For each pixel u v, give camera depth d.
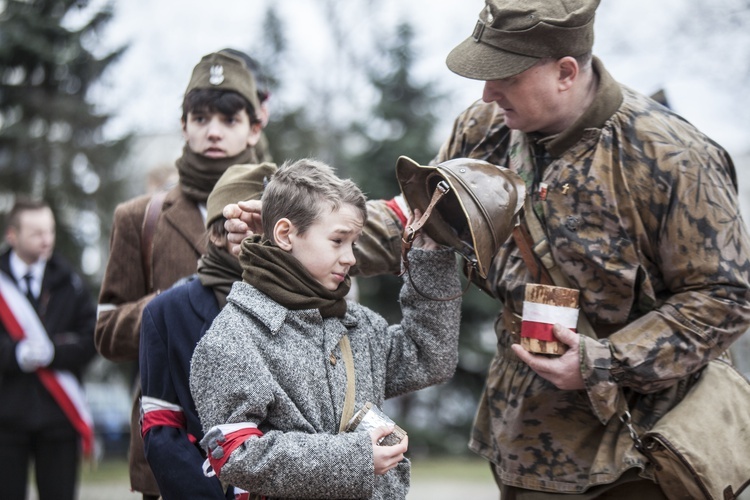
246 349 2.78
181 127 4.21
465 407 20.95
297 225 2.88
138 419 3.83
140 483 3.80
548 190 3.40
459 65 3.33
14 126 16.38
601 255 3.32
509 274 3.53
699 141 3.34
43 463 6.08
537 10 3.25
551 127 3.43
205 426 2.78
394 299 19.88
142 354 3.21
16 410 5.97
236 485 2.72
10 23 16.56
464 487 11.95
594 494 3.38
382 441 2.83
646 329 3.27
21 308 6.14
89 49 17.09
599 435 3.44
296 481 2.68
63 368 6.16
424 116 21.59
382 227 3.56
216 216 3.33
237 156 4.09
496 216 2.99
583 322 3.39
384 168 20.89
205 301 3.22
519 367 3.58
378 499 2.95
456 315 3.16
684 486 3.20
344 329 2.96
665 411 3.37
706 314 3.24
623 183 3.31
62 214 16.67
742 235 3.31
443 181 3.04
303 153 19.66
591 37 3.33
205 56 4.12
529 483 3.50
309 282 2.88
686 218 3.25
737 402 3.36
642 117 3.35
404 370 3.13
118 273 4.05
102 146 16.95
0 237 16.14
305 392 2.82
